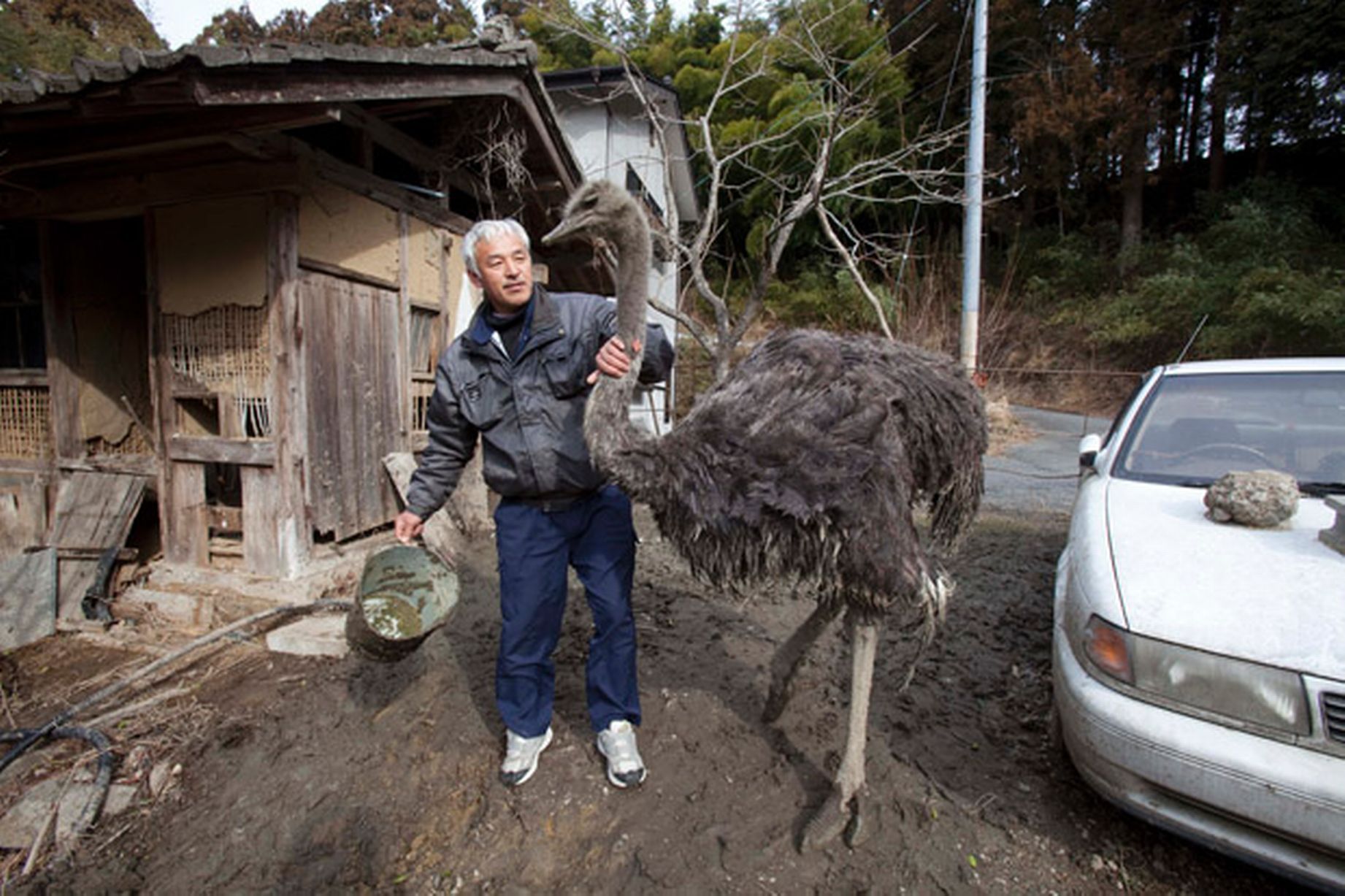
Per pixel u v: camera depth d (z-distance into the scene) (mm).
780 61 7332
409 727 2834
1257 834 1812
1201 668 1874
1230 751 1787
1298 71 14398
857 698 2223
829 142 5598
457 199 6215
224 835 2342
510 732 2518
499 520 2434
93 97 2844
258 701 3080
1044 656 3428
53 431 4484
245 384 3957
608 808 2381
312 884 2156
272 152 3543
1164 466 3010
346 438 4285
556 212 6285
